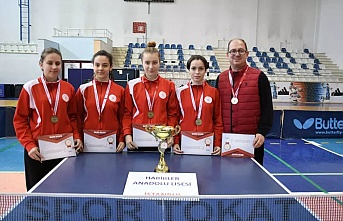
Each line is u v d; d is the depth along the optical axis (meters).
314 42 16.45
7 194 1.60
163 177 1.95
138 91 2.72
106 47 13.69
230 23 15.98
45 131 2.47
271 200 1.62
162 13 15.73
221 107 2.87
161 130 2.15
